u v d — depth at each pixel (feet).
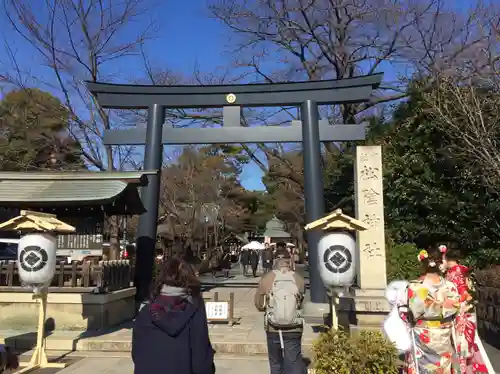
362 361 16.33
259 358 24.63
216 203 113.29
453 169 42.29
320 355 16.80
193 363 10.66
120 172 34.06
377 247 29.63
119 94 41.93
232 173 113.80
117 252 45.85
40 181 33.27
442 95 40.09
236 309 38.42
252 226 142.72
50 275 22.62
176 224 105.91
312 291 37.24
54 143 57.72
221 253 104.63
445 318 15.94
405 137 45.91
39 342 22.62
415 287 16.21
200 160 98.84
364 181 30.40
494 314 26.35
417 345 16.14
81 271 30.27
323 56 68.28
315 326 30.91
